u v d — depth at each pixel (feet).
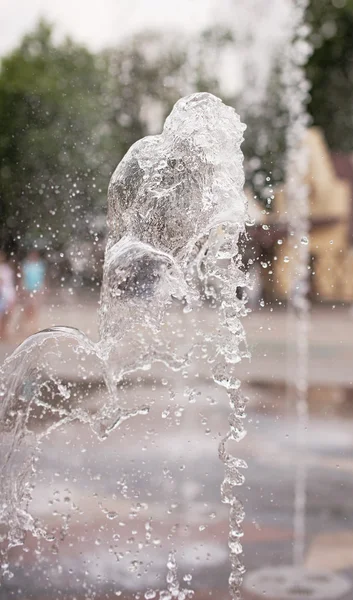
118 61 43.70
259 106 44.98
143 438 13.80
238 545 8.11
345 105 87.40
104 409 8.86
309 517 11.41
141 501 11.65
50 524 10.41
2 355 15.64
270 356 28.60
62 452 11.81
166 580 9.04
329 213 63.46
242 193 7.96
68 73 38.42
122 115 40.27
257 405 19.53
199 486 12.58
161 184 7.91
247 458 14.53
